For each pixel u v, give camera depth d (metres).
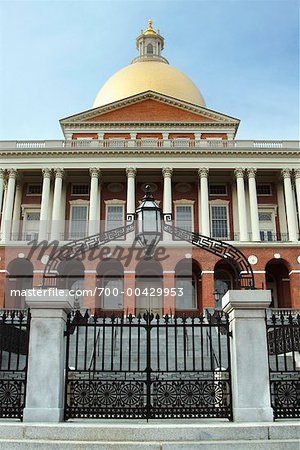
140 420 9.81
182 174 55.00
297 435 8.29
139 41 73.88
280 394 9.47
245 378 9.21
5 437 8.26
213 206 55.25
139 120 57.75
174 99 58.00
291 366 16.66
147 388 9.41
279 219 54.62
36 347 9.36
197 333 23.36
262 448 7.99
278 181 55.59
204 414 9.33
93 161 53.03
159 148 52.91
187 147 52.94
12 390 9.40
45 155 53.03
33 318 9.52
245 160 53.06
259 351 9.35
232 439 8.19
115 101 57.66
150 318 9.88
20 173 54.28
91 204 51.72
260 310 9.56
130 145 54.28
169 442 8.02
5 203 52.28
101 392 9.52
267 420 8.98
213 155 53.16
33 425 8.34
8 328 11.67
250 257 49.31
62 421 9.23
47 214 51.59
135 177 54.31
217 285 51.75
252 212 51.47
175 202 55.22
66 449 7.88
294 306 47.97
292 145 53.41
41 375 9.23
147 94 58.22
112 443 7.92
